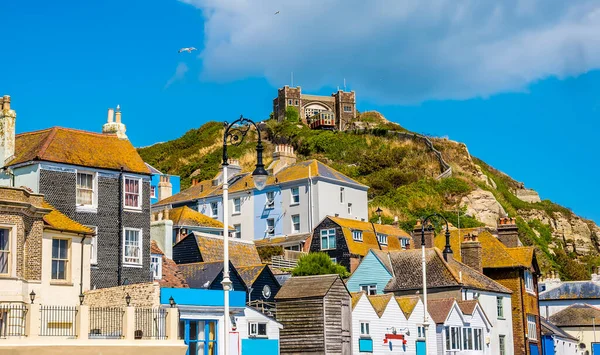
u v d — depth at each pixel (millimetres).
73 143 51844
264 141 163375
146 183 53688
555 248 155500
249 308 51969
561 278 147000
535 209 162500
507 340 74250
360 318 58062
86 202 50531
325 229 90750
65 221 46094
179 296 46375
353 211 104438
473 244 77125
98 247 50406
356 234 91188
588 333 101000
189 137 169125
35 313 39000
